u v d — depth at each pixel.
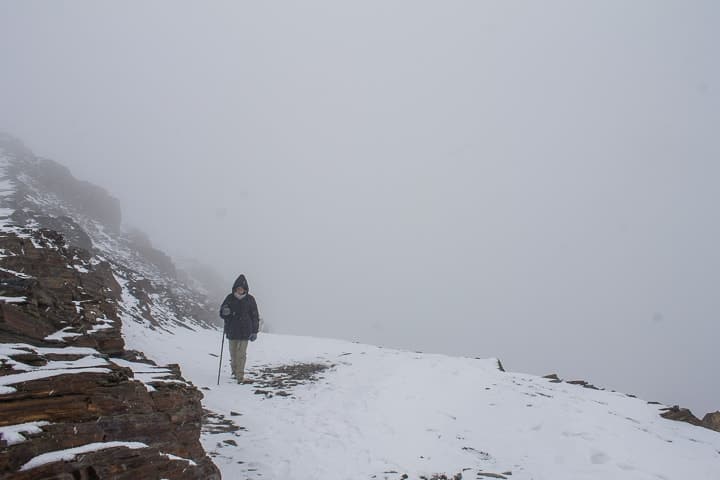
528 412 11.33
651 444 9.86
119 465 5.38
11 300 6.81
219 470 7.34
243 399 11.55
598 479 8.13
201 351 16.50
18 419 5.08
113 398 6.02
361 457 8.45
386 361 15.69
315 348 19.73
